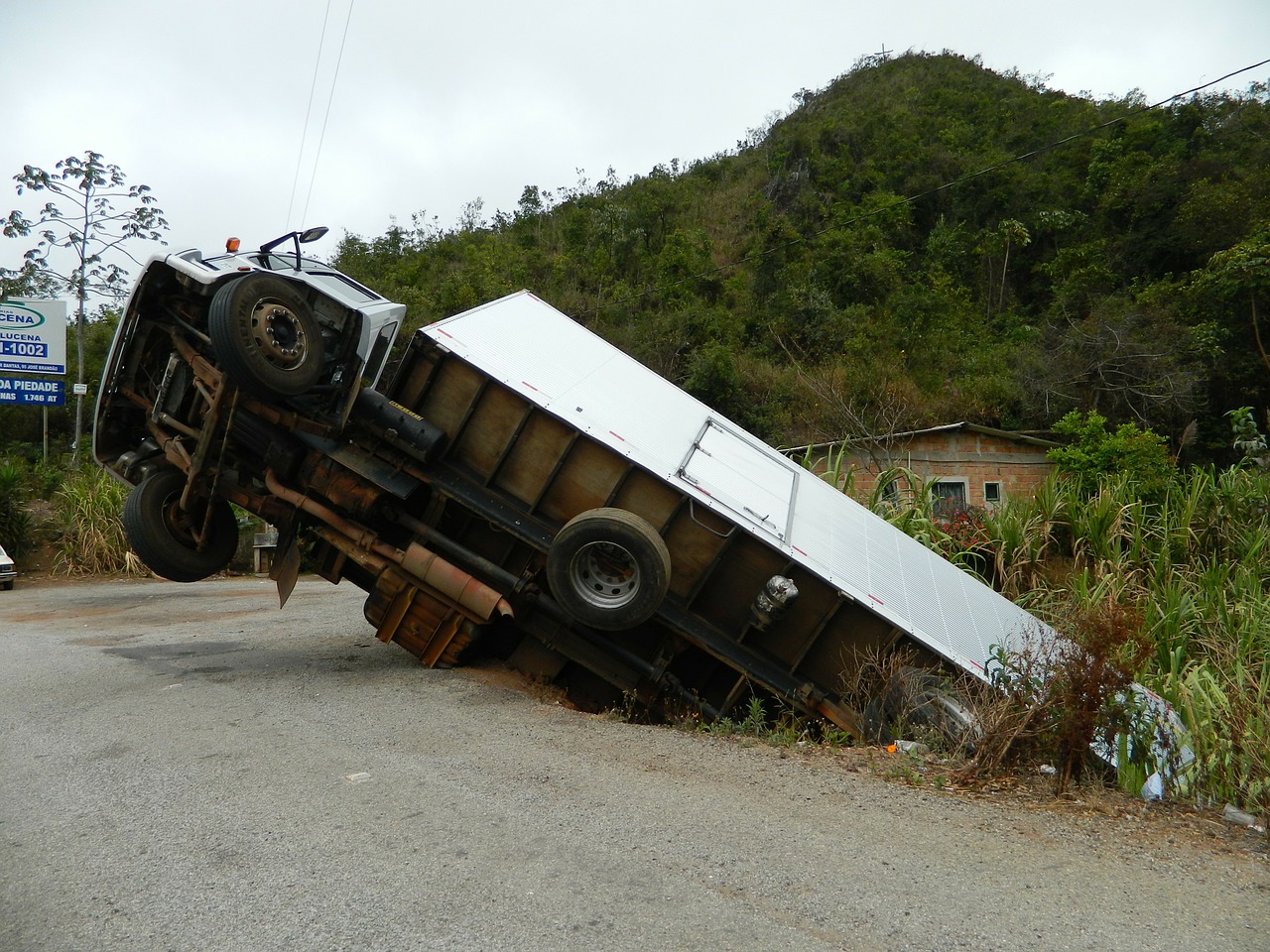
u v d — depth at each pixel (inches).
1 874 140.4
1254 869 153.1
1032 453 729.6
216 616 438.0
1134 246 1174.3
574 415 265.6
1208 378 855.7
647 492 267.6
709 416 335.9
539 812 164.2
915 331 1168.2
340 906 127.2
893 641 261.4
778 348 1155.9
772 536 259.6
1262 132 1339.8
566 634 287.0
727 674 286.2
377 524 291.6
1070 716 192.1
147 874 138.6
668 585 259.9
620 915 125.3
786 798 178.2
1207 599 358.3
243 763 190.2
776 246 1441.9
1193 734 220.4
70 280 812.0
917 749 222.2
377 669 294.7
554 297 1295.5
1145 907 134.6
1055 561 432.8
